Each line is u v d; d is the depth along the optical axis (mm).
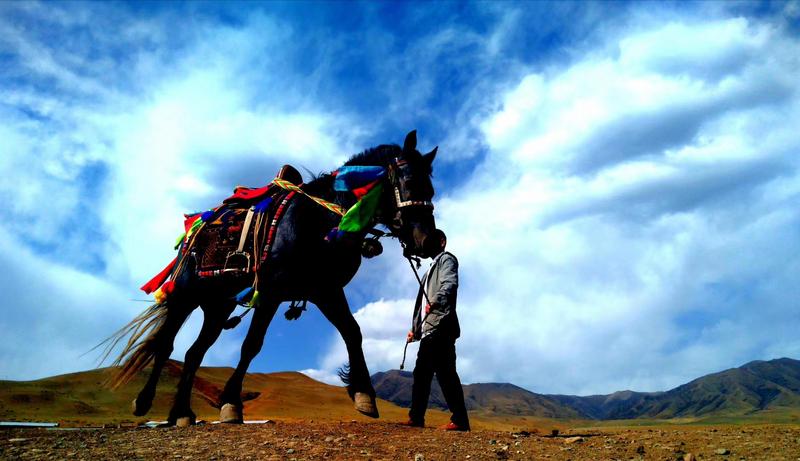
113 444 4539
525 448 4266
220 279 6070
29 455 4105
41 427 6395
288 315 5891
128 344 6633
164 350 6688
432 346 5480
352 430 5113
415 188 5297
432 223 5297
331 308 5707
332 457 3959
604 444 4418
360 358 5789
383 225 5566
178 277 6449
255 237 5676
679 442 4449
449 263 5555
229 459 3904
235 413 5734
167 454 4086
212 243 6074
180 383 6410
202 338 6535
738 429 5195
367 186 5371
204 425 5531
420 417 5625
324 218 5562
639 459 3783
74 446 4445
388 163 5523
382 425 5500
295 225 5566
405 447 4305
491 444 4453
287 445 4379
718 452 3887
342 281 5734
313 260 5488
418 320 5684
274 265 5516
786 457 3637
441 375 5527
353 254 5648
